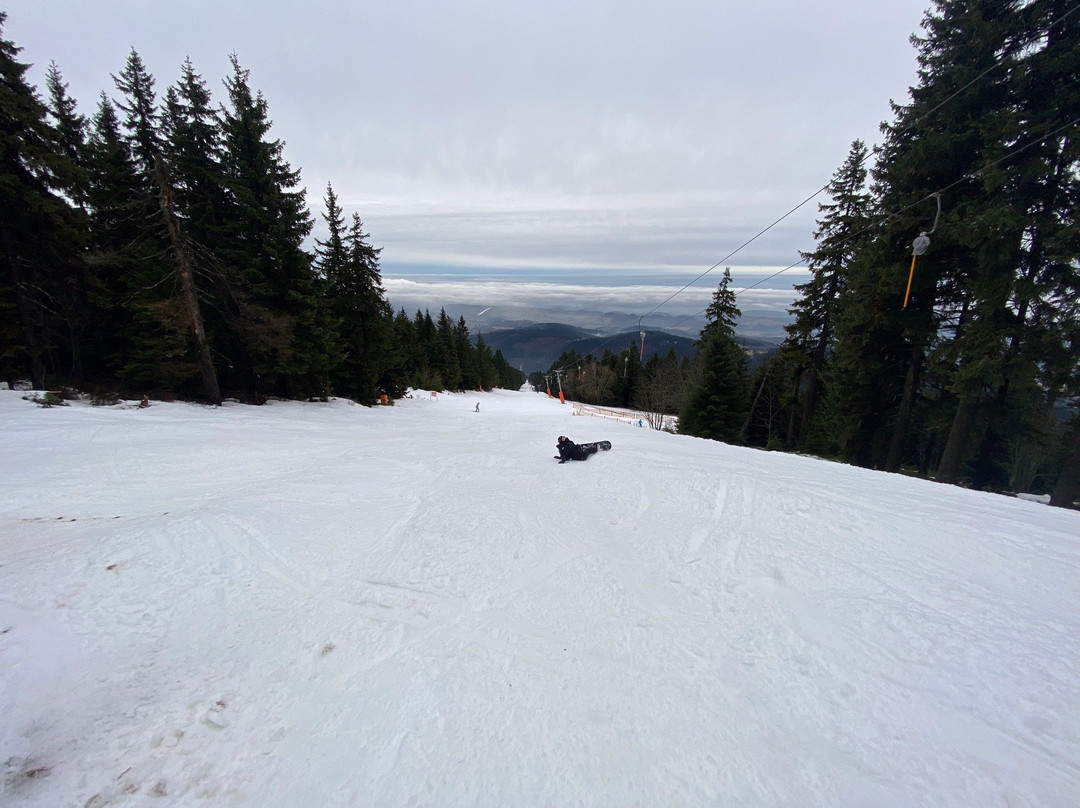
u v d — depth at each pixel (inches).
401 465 368.5
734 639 128.0
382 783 87.4
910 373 589.0
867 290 577.0
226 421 557.3
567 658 123.3
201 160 691.4
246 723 103.3
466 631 137.2
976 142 446.9
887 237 526.0
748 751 91.8
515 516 227.1
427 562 182.1
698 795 82.7
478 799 83.4
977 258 437.4
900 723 95.8
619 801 82.4
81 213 575.8
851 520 193.9
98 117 762.8
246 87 698.8
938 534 177.5
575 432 559.5
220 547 193.6
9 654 123.0
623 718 101.7
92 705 108.3
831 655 117.6
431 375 2154.3
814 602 140.1
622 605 147.9
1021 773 82.3
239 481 319.3
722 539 188.4
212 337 706.8
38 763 92.2
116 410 530.3
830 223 787.4
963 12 443.5
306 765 92.0
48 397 517.7
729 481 253.1
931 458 925.8
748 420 1091.9
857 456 687.1
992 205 412.5
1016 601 133.2
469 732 99.0
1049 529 181.6
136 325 666.8
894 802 79.0
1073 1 373.4
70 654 126.3
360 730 100.7
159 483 302.8
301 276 767.7
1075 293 397.1
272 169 732.7
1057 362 414.0
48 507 246.5
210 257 647.1
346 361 1008.2
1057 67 373.7
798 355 853.8
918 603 134.6
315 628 141.1
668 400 1598.2
